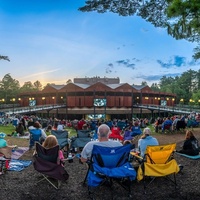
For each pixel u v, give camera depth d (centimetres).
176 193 532
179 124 1886
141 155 652
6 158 667
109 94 6556
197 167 710
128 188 520
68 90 6544
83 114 6469
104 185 561
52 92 6806
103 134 545
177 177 630
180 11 444
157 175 538
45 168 529
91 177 493
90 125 2089
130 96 6756
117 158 515
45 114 6694
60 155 604
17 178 618
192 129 2064
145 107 6397
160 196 520
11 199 499
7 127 2542
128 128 1764
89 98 6500
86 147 543
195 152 833
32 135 1023
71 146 1029
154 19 887
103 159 511
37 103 7256
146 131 678
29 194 524
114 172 489
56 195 522
